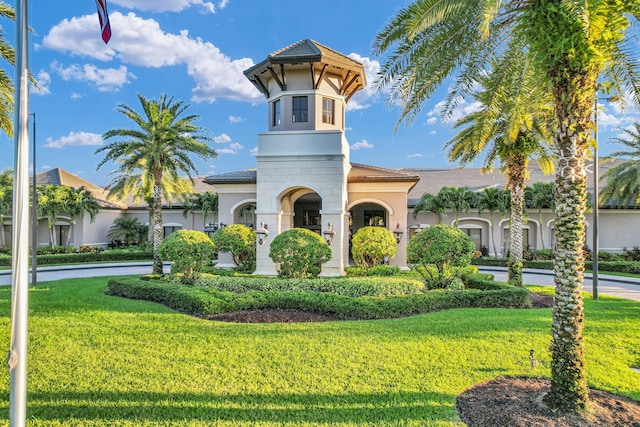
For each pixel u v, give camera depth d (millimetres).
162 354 7922
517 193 18203
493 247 32656
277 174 19031
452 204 31766
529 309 12898
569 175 5977
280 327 9852
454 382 6730
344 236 21016
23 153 4906
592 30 5582
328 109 21000
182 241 15500
